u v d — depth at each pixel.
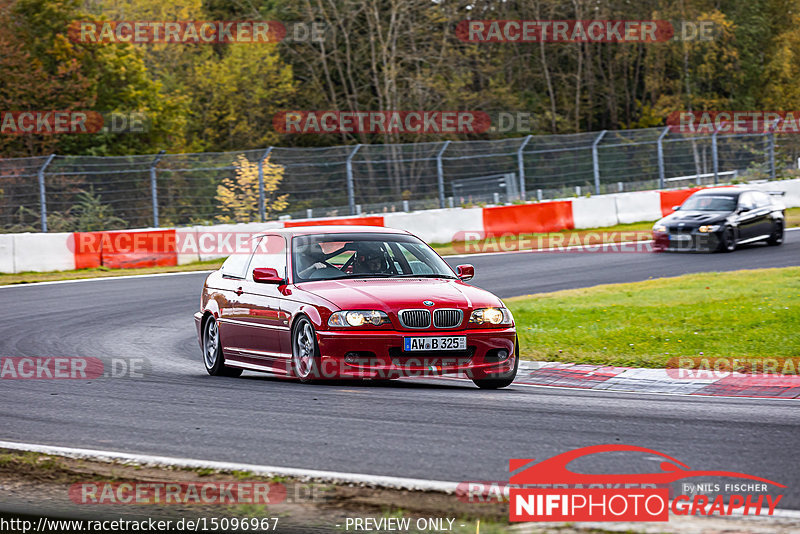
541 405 15.03
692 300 28.44
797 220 61.38
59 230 56.62
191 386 17.75
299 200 65.31
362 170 90.88
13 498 10.20
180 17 113.94
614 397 16.27
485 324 16.92
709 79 128.25
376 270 18.58
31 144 77.00
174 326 29.44
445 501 9.55
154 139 86.31
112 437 12.99
